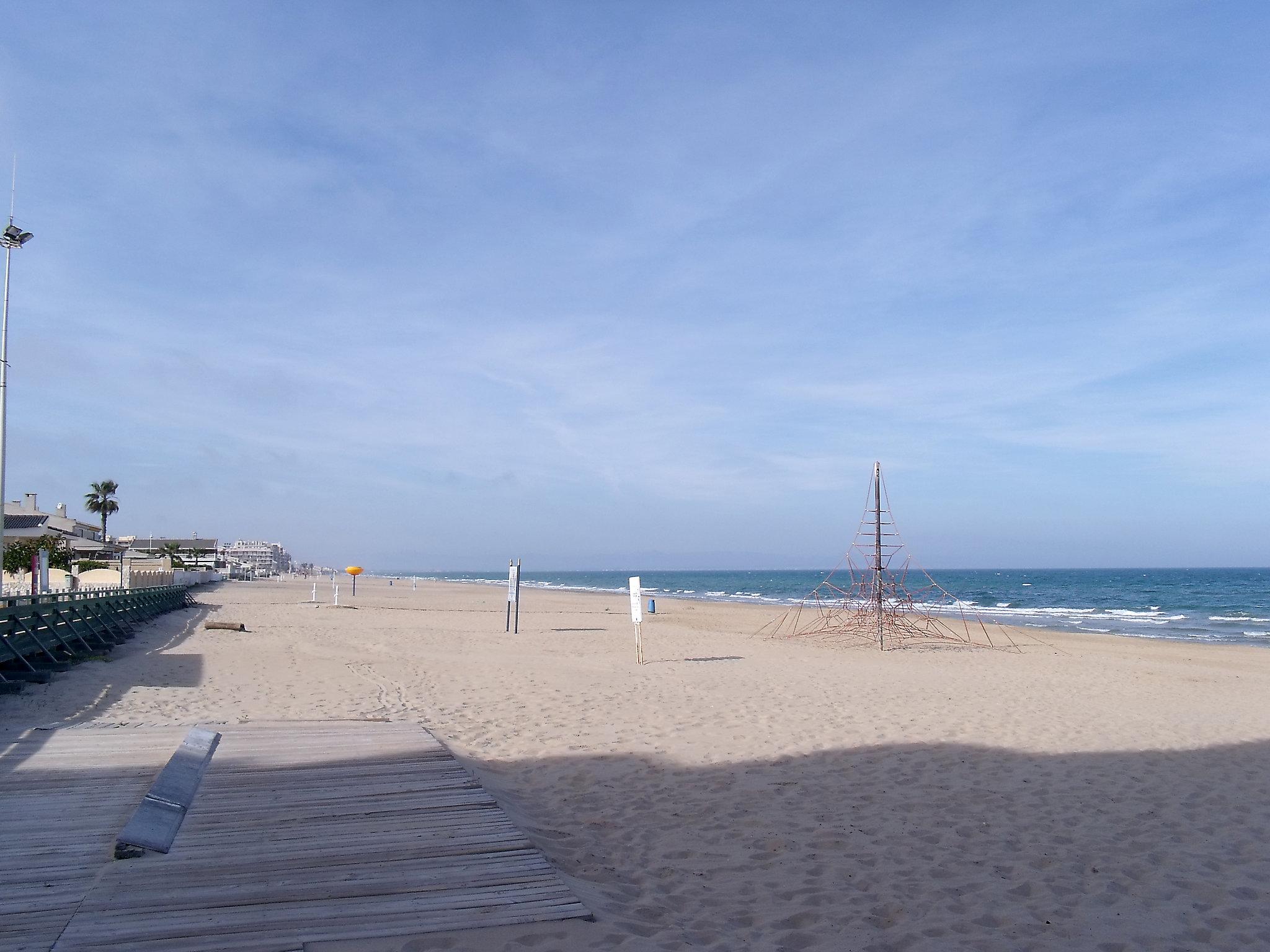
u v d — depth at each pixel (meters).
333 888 4.46
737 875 5.46
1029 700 12.96
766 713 11.07
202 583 59.16
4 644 11.95
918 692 13.41
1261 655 22.69
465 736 9.16
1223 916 4.95
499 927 4.10
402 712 10.39
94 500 75.62
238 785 6.42
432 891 4.48
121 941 3.73
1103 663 19.33
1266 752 9.34
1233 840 6.33
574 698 11.91
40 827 5.30
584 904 4.45
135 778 6.41
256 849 5.02
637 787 7.42
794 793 7.34
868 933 4.62
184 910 4.11
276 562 174.12
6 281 16.98
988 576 152.88
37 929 3.84
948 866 5.68
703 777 7.78
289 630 22.30
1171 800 7.36
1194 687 15.24
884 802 7.12
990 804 7.13
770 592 81.69
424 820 5.66
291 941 3.80
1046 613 45.22
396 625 26.06
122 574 28.52
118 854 4.79
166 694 11.30
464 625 28.11
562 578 184.62
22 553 35.53
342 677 13.33
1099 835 6.38
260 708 10.41
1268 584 93.25
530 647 19.83
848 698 12.58
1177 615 43.50
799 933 4.59
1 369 16.98
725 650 20.52
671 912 4.78
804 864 5.66
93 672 13.20
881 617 24.09
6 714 9.68
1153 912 5.00
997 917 4.86
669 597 63.97
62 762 6.86
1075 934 4.67
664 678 14.40
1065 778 8.05
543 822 6.38
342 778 6.65
